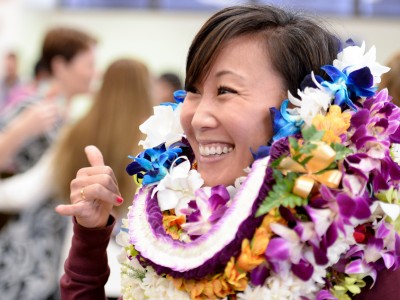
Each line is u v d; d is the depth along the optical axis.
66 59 3.65
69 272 1.75
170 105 1.69
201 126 1.43
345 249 1.33
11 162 3.32
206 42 1.45
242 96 1.42
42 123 3.28
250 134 1.40
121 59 3.26
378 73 1.50
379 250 1.35
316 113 1.38
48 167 3.13
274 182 1.34
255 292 1.32
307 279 1.29
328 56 1.49
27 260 3.23
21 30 9.38
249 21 1.43
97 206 1.70
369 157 1.33
